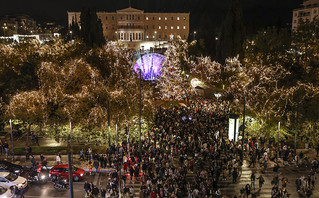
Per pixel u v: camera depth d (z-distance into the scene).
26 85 33.56
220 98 48.56
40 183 24.14
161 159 25.97
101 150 31.19
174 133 32.06
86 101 32.81
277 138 31.47
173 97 53.97
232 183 24.00
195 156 26.72
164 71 60.03
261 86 35.78
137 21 137.75
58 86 31.98
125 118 33.81
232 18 59.50
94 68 36.44
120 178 22.72
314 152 30.61
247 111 35.53
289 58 36.03
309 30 35.59
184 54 73.19
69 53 41.56
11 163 25.81
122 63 42.25
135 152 27.69
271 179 24.66
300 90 32.84
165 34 140.88
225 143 29.45
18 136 35.38
